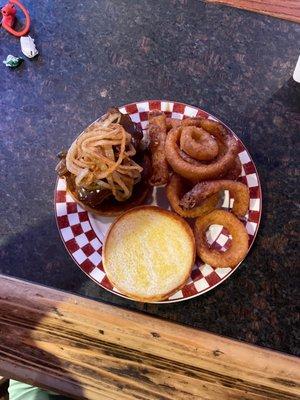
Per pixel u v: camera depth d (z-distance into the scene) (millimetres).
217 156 395
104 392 346
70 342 362
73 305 375
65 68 483
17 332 368
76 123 458
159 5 506
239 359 346
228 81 463
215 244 388
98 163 379
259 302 372
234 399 335
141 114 440
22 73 484
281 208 404
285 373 339
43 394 414
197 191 371
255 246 391
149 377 347
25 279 396
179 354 351
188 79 468
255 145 431
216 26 490
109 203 405
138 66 478
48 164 443
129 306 375
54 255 404
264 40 479
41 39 498
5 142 456
